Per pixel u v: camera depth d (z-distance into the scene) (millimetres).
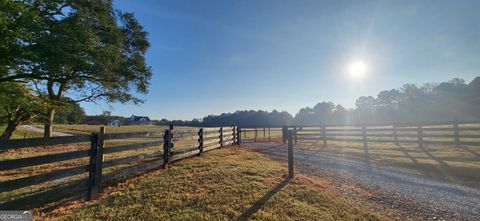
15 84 12984
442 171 7797
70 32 11164
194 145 9602
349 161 9789
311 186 5848
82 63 11523
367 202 5059
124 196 4895
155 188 5344
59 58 10484
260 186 5625
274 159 10023
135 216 4039
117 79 16312
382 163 9312
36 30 10234
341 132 14594
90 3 14039
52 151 13305
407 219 4262
